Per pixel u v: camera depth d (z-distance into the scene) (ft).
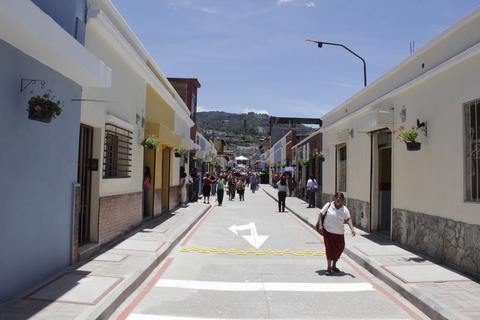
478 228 23.67
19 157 18.76
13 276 18.61
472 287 21.71
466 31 26.58
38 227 20.75
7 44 17.54
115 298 19.19
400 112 35.19
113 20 33.65
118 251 29.76
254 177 135.13
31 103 18.29
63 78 22.86
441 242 28.07
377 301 20.95
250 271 27.27
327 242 26.86
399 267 26.32
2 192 17.53
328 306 20.08
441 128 28.27
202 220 55.31
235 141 513.45
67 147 23.82
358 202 47.14
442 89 28.19
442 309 18.15
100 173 29.73
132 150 39.01
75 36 24.57
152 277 25.23
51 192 22.08
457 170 26.14
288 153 124.16
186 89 89.04
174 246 35.29
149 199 50.72
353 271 27.53
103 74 24.32
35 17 16.25
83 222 28.76
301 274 26.58
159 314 18.66
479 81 24.03
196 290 22.68
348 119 51.34
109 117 30.68
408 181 33.58
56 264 23.02
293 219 58.54
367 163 44.06
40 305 17.61
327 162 65.57
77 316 16.43
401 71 36.42
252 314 18.83
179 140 59.21
